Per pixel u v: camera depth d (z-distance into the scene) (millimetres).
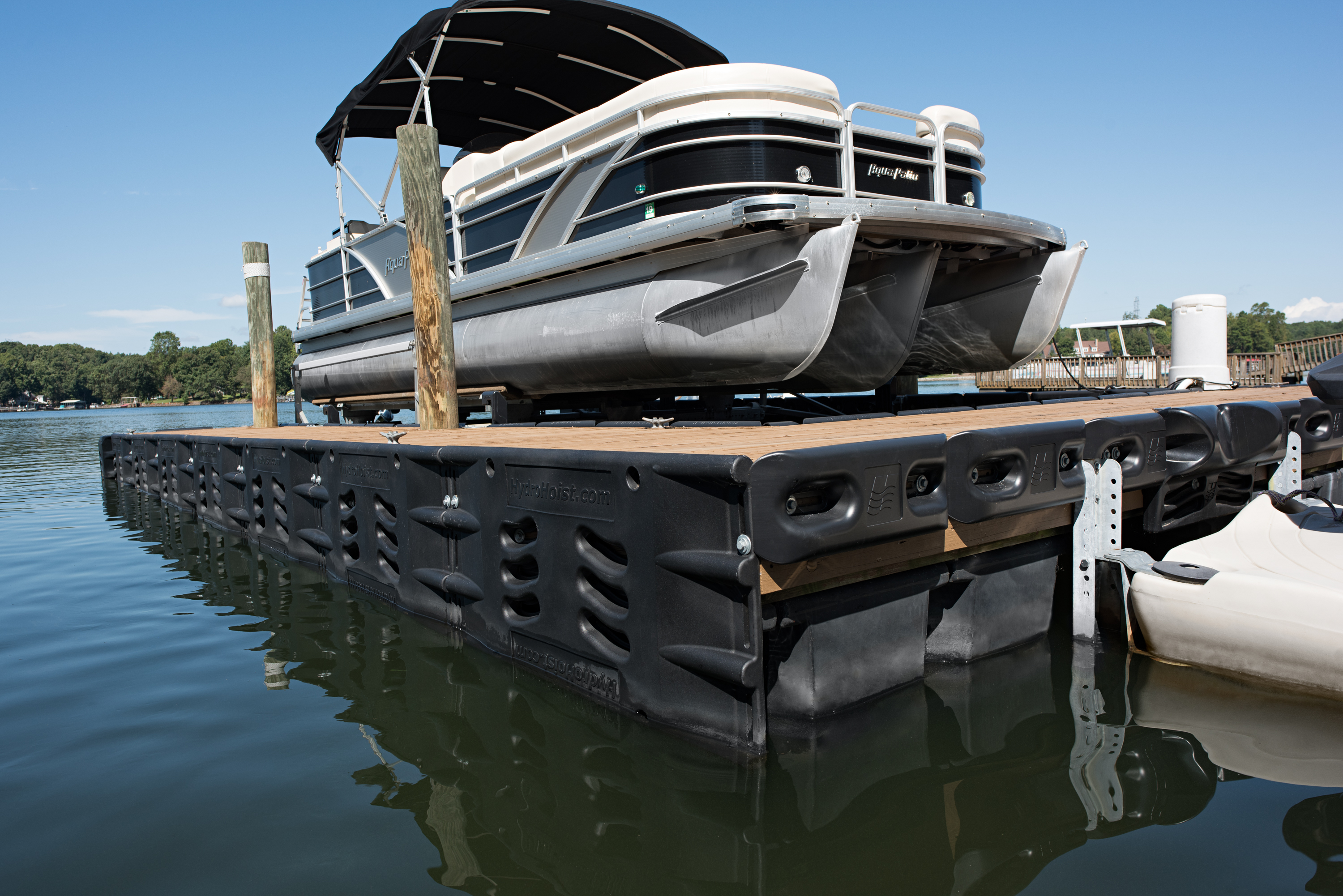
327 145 9664
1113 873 1906
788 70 5320
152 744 2867
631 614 2803
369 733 2918
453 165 7906
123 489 11492
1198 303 8203
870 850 2061
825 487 2566
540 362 6754
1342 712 2748
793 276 4906
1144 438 3660
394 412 11312
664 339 5707
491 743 2779
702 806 2301
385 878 2008
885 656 2938
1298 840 2010
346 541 5125
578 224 6242
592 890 1932
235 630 4344
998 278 6418
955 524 3053
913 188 5902
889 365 5820
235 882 2000
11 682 3600
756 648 2398
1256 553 3393
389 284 9000
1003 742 2615
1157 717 2758
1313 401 4422
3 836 2238
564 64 8086
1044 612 3588
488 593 3629
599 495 2895
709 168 5328
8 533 7879
